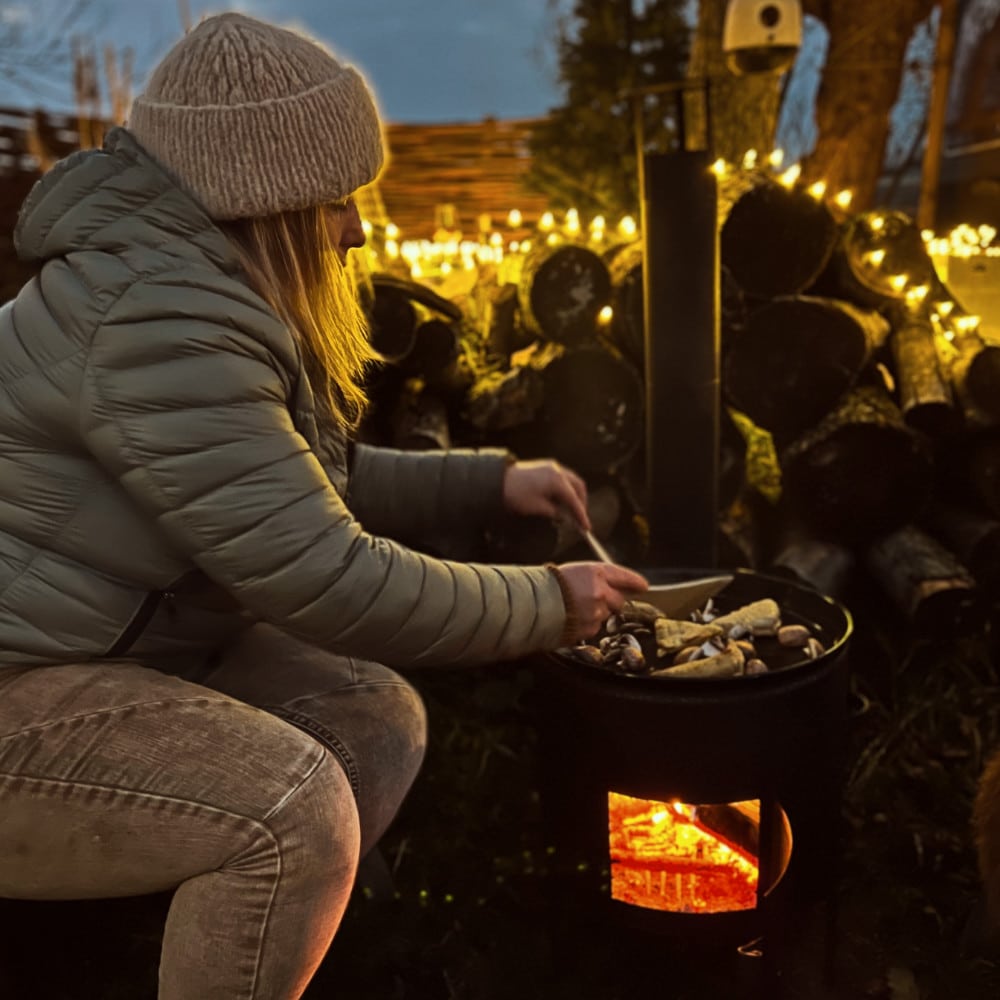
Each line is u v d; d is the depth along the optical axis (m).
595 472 2.60
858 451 2.47
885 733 2.29
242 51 1.16
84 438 1.15
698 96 4.39
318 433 1.37
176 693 1.27
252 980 1.21
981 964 1.62
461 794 2.15
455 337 2.51
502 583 1.33
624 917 1.59
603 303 2.51
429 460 1.78
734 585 1.90
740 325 2.52
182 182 1.20
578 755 1.56
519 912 1.81
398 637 1.25
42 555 1.24
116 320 1.12
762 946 1.60
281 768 1.22
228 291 1.17
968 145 5.36
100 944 1.74
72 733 1.21
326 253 1.30
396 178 6.46
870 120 5.05
